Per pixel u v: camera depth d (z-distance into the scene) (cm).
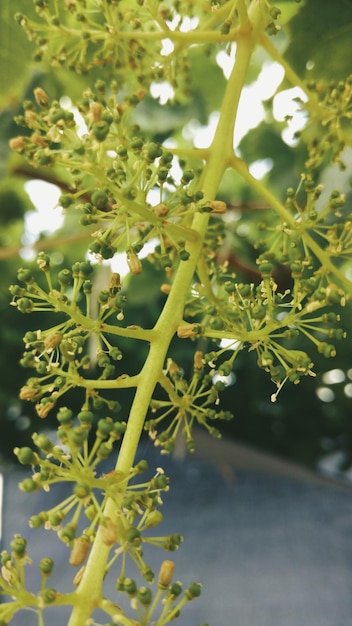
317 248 24
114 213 22
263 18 25
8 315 47
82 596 18
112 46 26
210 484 51
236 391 43
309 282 22
